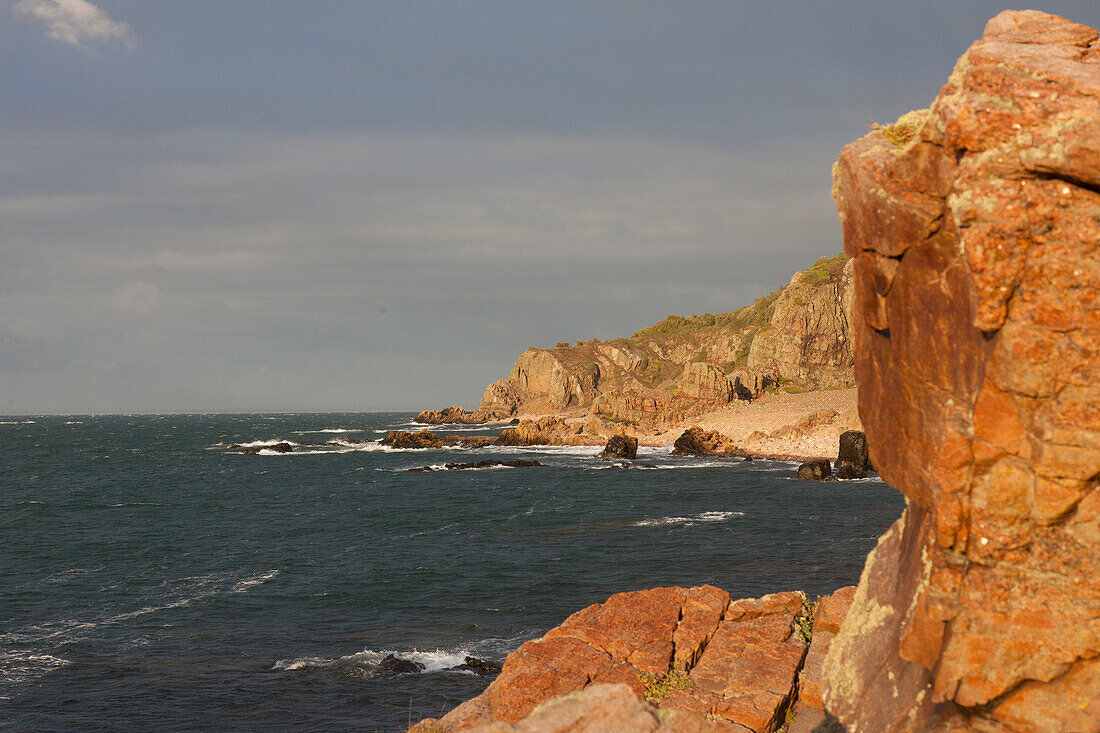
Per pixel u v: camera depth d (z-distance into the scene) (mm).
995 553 5113
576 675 9938
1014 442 5086
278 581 34344
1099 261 4801
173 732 19359
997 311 4961
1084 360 4832
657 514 50438
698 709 9117
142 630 27422
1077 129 4750
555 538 42688
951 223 5441
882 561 7211
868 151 6035
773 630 11320
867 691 6605
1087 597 4949
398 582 33344
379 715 20062
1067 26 5531
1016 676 5133
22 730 19578
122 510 58031
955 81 5461
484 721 9383
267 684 22188
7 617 29188
